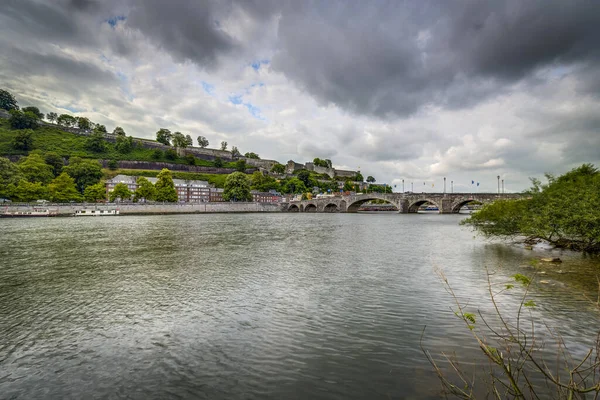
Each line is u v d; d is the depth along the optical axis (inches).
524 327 448.1
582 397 283.4
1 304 590.2
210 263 957.8
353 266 890.7
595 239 1025.5
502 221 1368.1
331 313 518.9
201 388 320.8
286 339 426.3
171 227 2471.7
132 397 308.8
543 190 1283.2
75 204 4562.0
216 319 502.9
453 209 4318.4
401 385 316.2
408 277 751.1
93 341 433.4
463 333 434.9
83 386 329.4
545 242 1291.8
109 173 7150.6
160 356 389.1
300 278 756.0
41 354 399.5
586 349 379.6
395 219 3422.7
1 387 329.7
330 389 313.9
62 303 593.6
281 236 1753.2
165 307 562.6
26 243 1472.7
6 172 4436.5
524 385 306.7
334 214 5241.1
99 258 1059.3
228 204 6466.5
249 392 312.0
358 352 386.6
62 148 7608.3
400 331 444.8
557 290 618.2
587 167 1357.0
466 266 863.7
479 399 284.7
